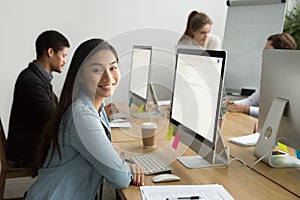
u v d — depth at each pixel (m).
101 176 1.37
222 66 1.37
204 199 1.21
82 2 3.61
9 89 3.57
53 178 1.32
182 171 1.50
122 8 3.73
